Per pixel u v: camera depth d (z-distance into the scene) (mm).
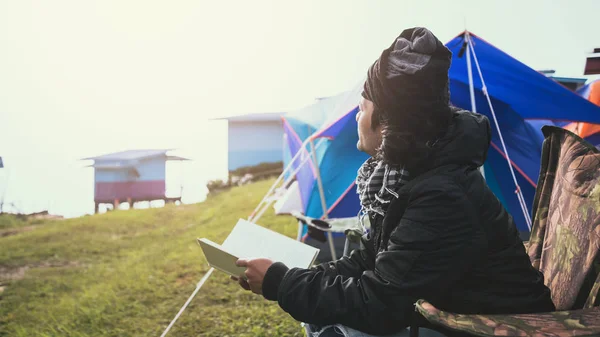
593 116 2797
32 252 3971
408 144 994
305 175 3299
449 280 982
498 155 2971
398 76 985
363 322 1016
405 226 997
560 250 1205
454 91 2842
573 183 1213
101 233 4500
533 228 1383
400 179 1042
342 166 3119
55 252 3982
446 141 1016
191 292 3105
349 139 3041
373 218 1149
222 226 4789
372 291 1009
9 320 2723
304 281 1065
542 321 847
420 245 973
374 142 1128
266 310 2762
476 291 1037
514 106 2916
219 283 3258
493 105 2918
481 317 857
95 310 2801
